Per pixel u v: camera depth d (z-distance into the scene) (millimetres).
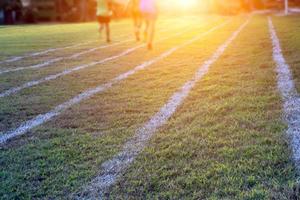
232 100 4832
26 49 12281
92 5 38344
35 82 6707
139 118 4367
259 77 6062
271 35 12914
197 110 4527
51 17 38969
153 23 10820
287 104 4547
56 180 2924
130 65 8211
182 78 6430
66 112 4754
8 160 3332
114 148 3500
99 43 13516
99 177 2943
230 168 2943
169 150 3375
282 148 3256
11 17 36406
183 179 2826
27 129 4156
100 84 6336
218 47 10523
